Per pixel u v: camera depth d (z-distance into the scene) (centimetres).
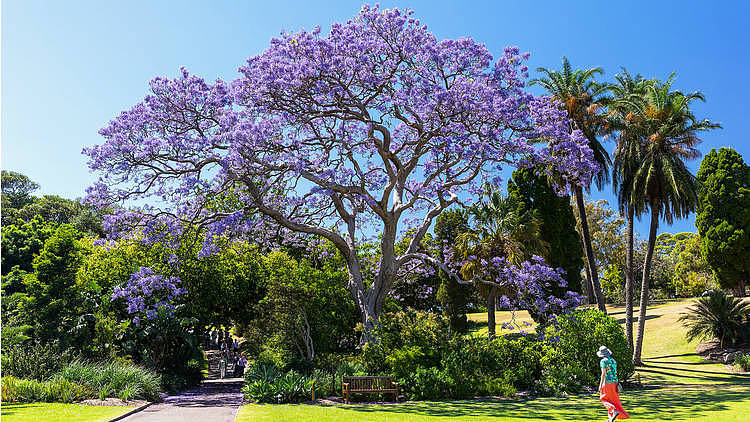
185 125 2045
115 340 2058
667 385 2153
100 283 2356
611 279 5634
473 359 1867
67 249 2212
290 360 2031
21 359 1622
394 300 2895
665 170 2816
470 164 2058
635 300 5419
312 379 1694
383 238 2312
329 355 2091
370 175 2442
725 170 3644
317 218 2612
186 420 1147
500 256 2788
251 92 2011
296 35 1956
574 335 2067
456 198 2384
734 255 3547
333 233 2297
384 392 1619
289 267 2591
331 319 2389
